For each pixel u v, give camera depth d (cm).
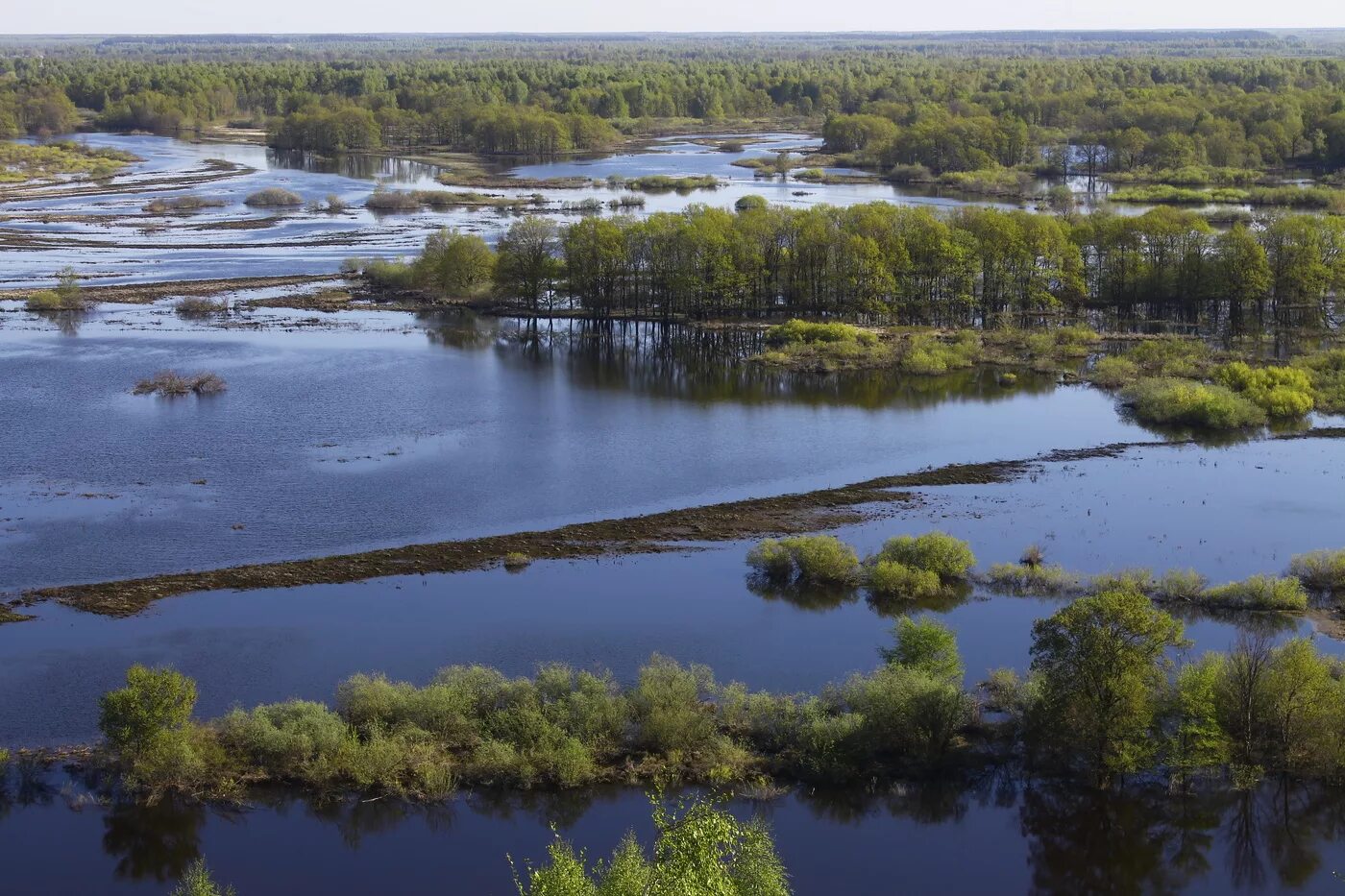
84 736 7875
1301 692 7625
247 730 7706
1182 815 7331
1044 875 6850
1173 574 10025
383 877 6750
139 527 11119
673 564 10562
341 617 9494
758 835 5981
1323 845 7112
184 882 6619
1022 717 7850
